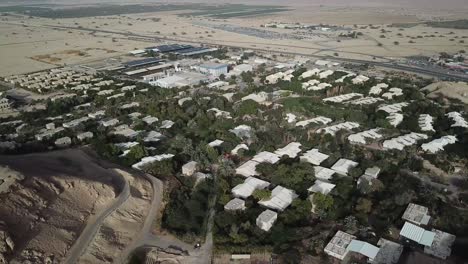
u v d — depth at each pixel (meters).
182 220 101.56
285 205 106.69
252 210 104.12
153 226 99.12
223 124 165.50
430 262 86.56
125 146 142.75
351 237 93.06
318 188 113.50
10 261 76.50
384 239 92.56
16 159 121.94
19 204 87.94
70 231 90.38
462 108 188.25
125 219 99.31
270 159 131.75
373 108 185.25
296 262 85.69
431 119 170.12
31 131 158.12
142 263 86.00
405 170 128.00
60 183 100.94
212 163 133.50
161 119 173.00
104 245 89.25
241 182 118.12
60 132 155.38
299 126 161.62
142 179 118.31
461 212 104.62
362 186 113.56
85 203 100.38
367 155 139.00
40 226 86.94
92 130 159.62
